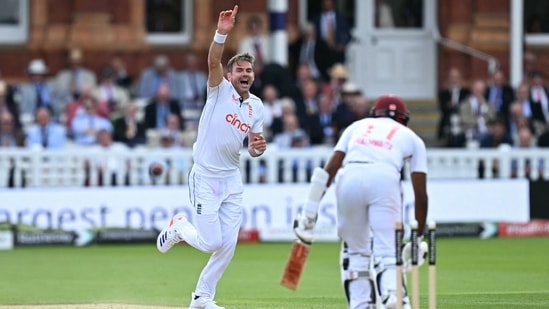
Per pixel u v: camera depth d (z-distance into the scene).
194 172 39.22
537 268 57.78
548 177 74.25
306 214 35.75
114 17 88.12
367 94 91.88
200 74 81.81
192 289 50.34
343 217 36.22
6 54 88.56
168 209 69.25
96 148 71.06
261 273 56.12
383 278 35.31
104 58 87.69
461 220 72.44
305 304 44.41
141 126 75.62
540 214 73.75
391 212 35.84
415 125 89.00
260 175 71.50
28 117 77.81
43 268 58.16
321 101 77.81
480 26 90.31
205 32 88.94
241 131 38.88
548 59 92.88
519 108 78.69
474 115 79.62
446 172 73.44
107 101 78.38
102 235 68.56
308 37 83.69
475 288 50.03
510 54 88.00
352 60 91.88
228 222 39.22
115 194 68.62
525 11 92.88
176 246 68.75
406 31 91.81
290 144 73.19
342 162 36.53
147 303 44.88
